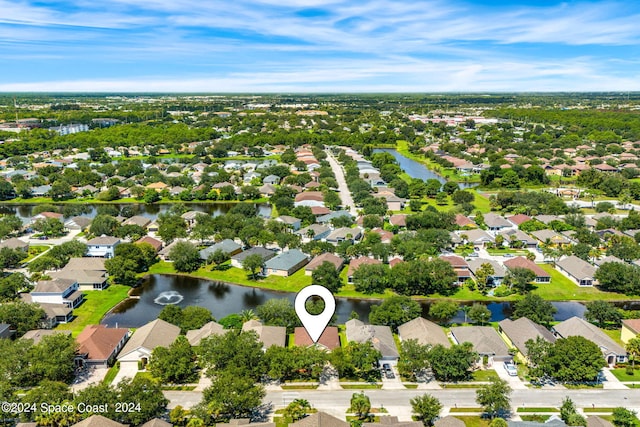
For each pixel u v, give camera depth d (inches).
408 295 5191.9
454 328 4234.7
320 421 2886.3
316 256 6018.7
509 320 4382.4
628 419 3112.7
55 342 3595.0
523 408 3339.1
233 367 3380.9
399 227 7234.3
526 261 5713.6
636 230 6875.0
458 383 3639.3
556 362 3602.4
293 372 3720.5
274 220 7096.5
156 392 3105.3
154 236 7106.3
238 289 5457.7
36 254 6304.1
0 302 4658.0
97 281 5295.3
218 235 6589.6
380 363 3836.1
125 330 4224.9
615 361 3909.9
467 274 5536.4
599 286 5428.2
